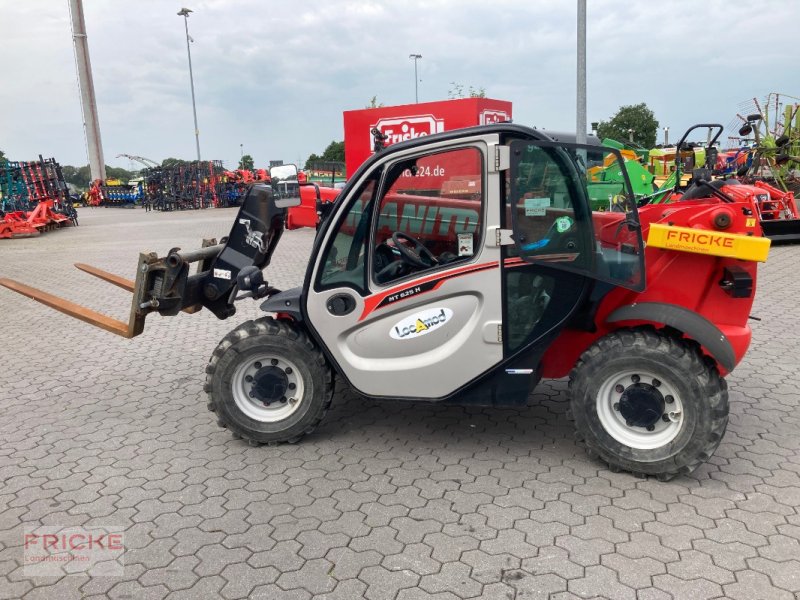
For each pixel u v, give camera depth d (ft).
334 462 13.29
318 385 13.61
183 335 24.11
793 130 51.62
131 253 48.85
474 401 13.03
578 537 10.34
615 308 12.94
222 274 15.67
